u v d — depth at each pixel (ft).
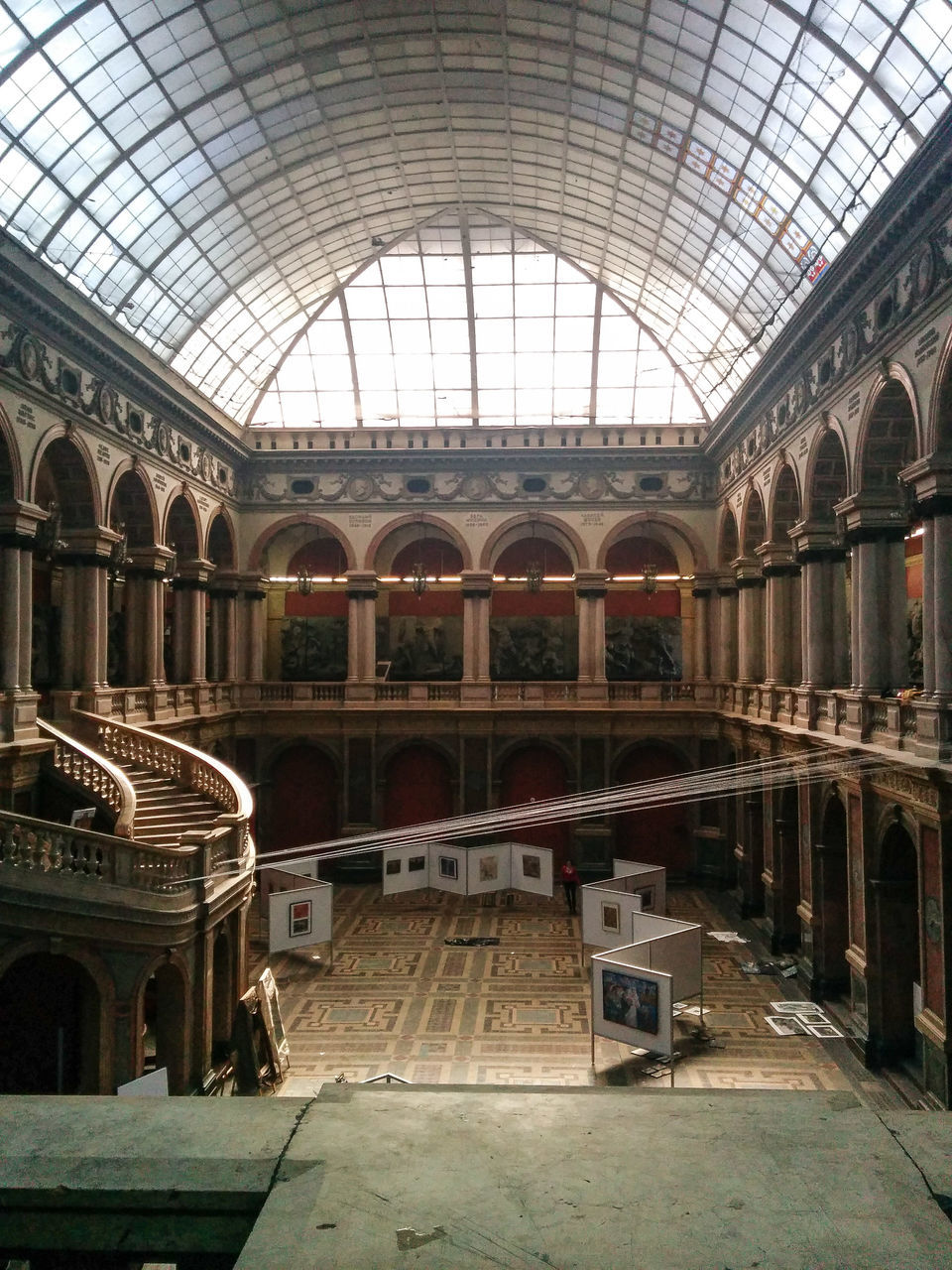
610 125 88.79
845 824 79.77
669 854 124.26
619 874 94.94
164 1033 64.75
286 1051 68.54
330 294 124.88
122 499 97.76
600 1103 10.43
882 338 65.67
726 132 79.15
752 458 105.60
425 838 121.49
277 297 119.14
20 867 55.77
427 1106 10.32
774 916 94.17
